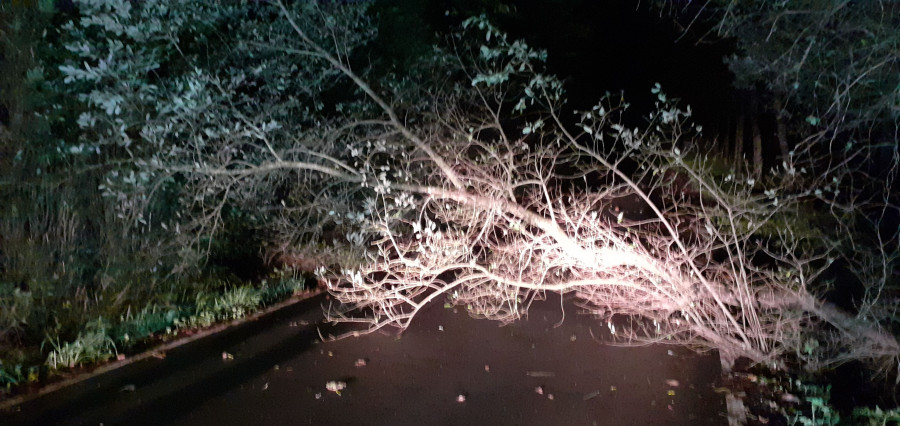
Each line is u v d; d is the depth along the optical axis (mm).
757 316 6320
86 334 5859
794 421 4738
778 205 7355
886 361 5676
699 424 4750
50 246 6355
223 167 7555
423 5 11445
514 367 5809
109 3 6379
